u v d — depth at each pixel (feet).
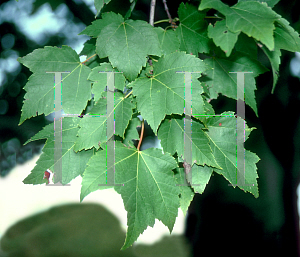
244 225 3.53
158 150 1.81
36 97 1.82
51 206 10.68
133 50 1.79
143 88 1.77
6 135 4.79
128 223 1.72
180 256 7.11
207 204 3.70
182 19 1.94
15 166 4.64
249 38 1.93
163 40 1.87
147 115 1.74
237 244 3.53
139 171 1.77
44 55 1.84
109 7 1.99
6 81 4.84
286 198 3.56
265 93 3.51
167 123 1.82
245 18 1.72
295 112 3.49
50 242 8.16
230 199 3.59
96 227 8.96
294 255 3.46
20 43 4.75
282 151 3.56
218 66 1.98
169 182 1.77
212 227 3.63
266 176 3.58
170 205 1.76
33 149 4.83
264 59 3.12
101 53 1.79
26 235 8.55
